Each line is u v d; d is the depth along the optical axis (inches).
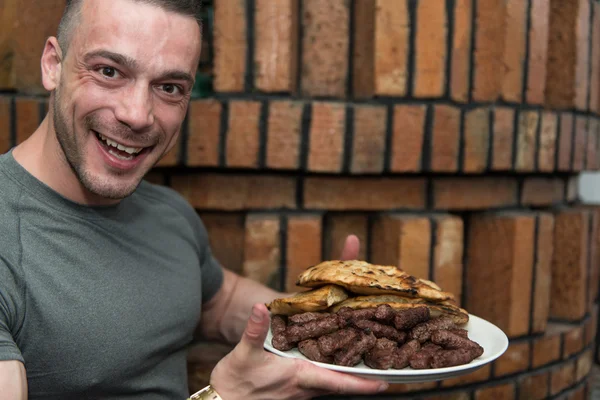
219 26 42.5
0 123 43.1
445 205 48.1
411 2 43.5
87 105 28.1
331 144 43.3
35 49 43.9
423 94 44.3
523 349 50.9
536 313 51.3
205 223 46.6
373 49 44.2
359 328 29.4
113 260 31.4
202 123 42.9
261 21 42.4
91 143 28.9
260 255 44.7
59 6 43.9
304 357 30.1
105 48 27.5
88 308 29.8
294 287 45.0
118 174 29.4
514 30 46.8
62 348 29.1
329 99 45.7
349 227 47.8
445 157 45.1
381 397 47.8
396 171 44.5
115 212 32.2
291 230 44.6
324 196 46.0
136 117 28.0
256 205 45.6
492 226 49.6
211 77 45.7
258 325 27.8
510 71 47.3
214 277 40.2
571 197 60.2
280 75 42.9
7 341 26.2
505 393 50.6
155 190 37.2
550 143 50.3
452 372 27.5
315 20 45.1
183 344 35.1
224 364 29.5
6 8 43.1
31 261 28.7
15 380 25.6
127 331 30.9
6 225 28.6
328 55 45.4
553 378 53.5
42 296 28.6
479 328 32.4
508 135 47.3
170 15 28.1
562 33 53.0
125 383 31.2
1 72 43.5
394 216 46.4
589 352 59.8
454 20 44.3
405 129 44.1
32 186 29.8
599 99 60.6
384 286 30.8
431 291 31.2
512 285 49.3
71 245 30.1
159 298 32.8
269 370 28.5
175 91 29.6
